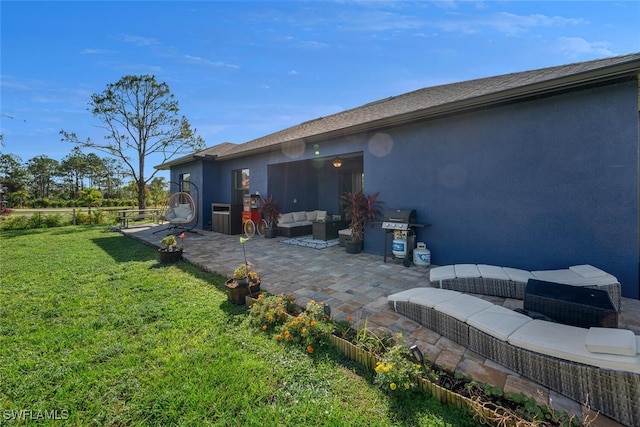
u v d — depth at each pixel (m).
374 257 5.87
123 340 2.57
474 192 4.73
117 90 16.56
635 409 1.59
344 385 1.99
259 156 9.15
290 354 2.35
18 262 5.52
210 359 2.28
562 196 3.97
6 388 1.96
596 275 3.25
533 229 4.20
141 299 3.56
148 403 1.83
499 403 1.78
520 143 4.27
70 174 44.91
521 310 2.69
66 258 5.89
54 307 3.30
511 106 4.33
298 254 6.20
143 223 13.48
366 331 2.48
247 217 9.09
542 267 4.14
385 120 5.20
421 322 2.81
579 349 1.83
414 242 5.36
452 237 5.00
